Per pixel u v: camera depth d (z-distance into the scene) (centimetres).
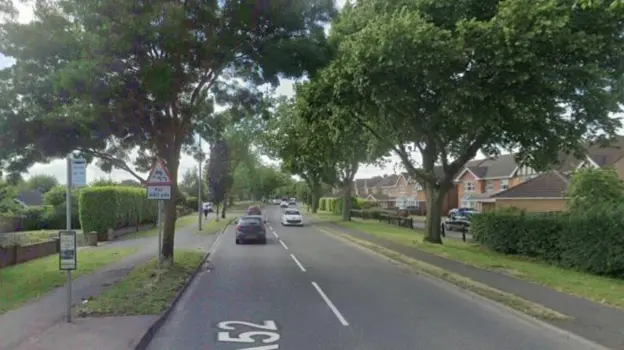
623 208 1542
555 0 1602
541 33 1577
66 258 897
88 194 2820
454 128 2159
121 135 1620
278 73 1595
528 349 761
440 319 962
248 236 2759
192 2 1423
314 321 946
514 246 2089
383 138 2628
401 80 1847
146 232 3553
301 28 1584
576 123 1959
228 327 903
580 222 1645
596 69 1655
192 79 1620
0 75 1488
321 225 4462
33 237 2486
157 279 1376
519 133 1997
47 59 1488
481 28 1652
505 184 6519
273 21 1528
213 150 5275
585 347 772
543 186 4631
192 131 2072
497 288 1259
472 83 1697
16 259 1812
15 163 1591
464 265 1720
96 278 1452
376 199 10231
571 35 1598
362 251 2362
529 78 1659
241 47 1570
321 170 5175
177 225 4434
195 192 9500
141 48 1391
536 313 972
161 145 1712
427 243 2511
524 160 2392
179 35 1356
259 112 1983
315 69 1630
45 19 1476
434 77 1734
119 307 1005
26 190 7069
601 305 1056
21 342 783
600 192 2350
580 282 1359
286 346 780
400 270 1698
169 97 1464
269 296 1213
